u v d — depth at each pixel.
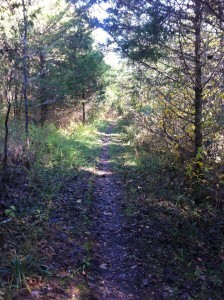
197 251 6.08
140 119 14.14
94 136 21.91
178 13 6.78
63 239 6.05
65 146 14.30
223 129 8.15
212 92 8.31
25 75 11.87
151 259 5.75
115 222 7.40
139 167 12.03
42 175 9.70
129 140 18.94
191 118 8.95
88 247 5.93
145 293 4.90
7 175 8.53
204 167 7.98
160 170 11.39
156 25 6.96
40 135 14.01
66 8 12.86
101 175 11.51
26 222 6.27
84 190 9.27
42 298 4.18
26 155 10.62
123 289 4.97
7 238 5.42
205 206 8.02
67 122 21.39
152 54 7.55
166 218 7.45
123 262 5.70
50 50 14.17
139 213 7.76
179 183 9.63
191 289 4.99
